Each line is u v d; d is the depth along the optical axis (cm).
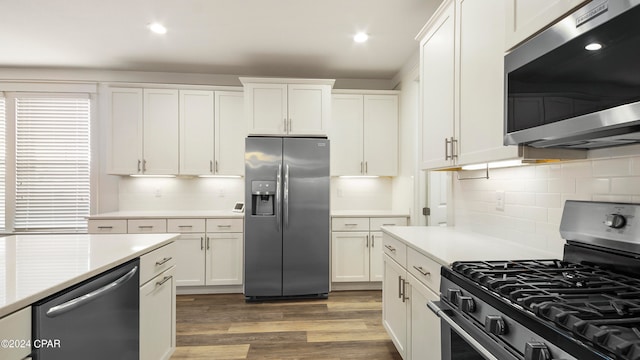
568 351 72
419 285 170
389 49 332
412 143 352
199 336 255
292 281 339
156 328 179
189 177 403
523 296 92
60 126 388
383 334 259
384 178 422
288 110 352
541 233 159
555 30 102
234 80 405
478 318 105
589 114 90
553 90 103
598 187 130
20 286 102
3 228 382
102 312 130
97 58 354
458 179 241
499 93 140
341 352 231
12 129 382
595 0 88
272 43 317
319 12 262
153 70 390
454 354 125
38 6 251
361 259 364
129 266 150
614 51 83
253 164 337
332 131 390
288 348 237
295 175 341
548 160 140
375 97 393
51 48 328
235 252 353
